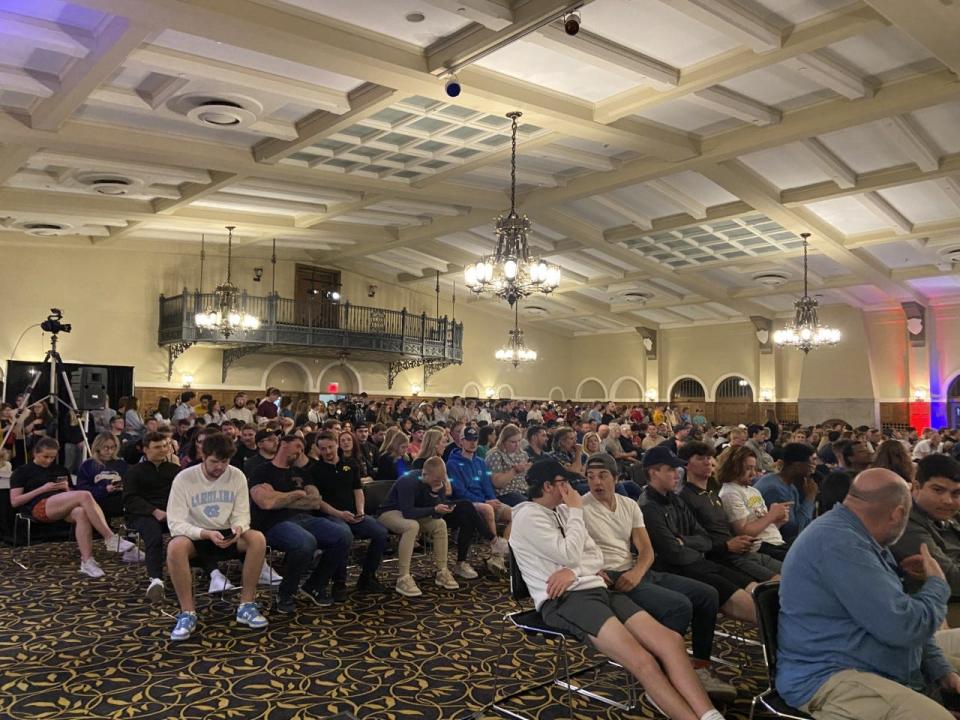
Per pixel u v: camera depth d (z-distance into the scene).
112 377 15.15
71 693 3.85
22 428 9.23
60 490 6.74
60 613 5.24
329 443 6.05
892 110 7.82
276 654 4.48
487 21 5.94
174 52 6.67
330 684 4.03
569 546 3.57
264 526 5.43
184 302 15.12
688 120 8.84
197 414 12.88
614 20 6.41
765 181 10.84
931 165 9.55
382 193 11.23
